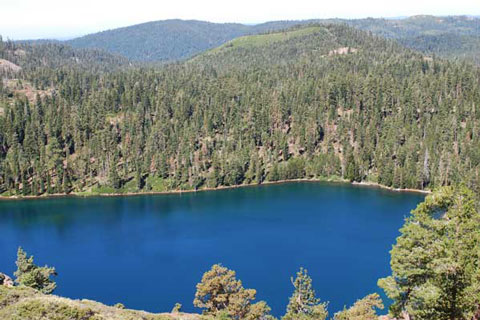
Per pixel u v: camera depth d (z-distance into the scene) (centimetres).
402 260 3956
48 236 14788
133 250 13100
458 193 3997
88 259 12444
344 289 9750
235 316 6488
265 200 19188
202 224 15700
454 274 3706
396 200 18450
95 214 17638
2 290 4122
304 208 17538
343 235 13862
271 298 9419
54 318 3612
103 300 9738
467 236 3806
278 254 12238
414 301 3950
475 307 3744
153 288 10356
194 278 10862
